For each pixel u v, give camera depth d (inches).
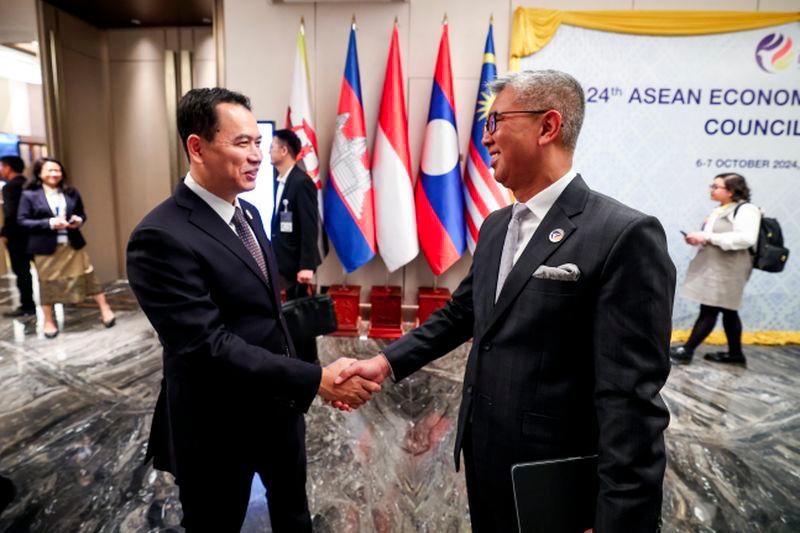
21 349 149.2
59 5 199.2
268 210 161.2
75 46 210.5
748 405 119.4
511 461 41.0
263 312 52.7
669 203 170.1
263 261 56.4
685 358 149.5
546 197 41.9
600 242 37.2
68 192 163.0
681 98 164.7
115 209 237.3
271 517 60.7
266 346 52.5
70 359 141.1
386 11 167.2
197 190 50.3
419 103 170.4
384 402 116.1
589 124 167.0
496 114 42.2
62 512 76.7
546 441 39.4
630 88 164.9
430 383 126.7
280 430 55.9
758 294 171.6
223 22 172.4
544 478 35.9
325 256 170.4
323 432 102.3
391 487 84.4
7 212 177.3
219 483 52.1
